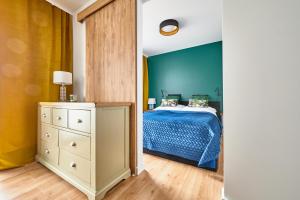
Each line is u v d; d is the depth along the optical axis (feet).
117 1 6.00
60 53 7.38
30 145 6.34
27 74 6.24
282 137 3.03
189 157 6.35
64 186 4.59
